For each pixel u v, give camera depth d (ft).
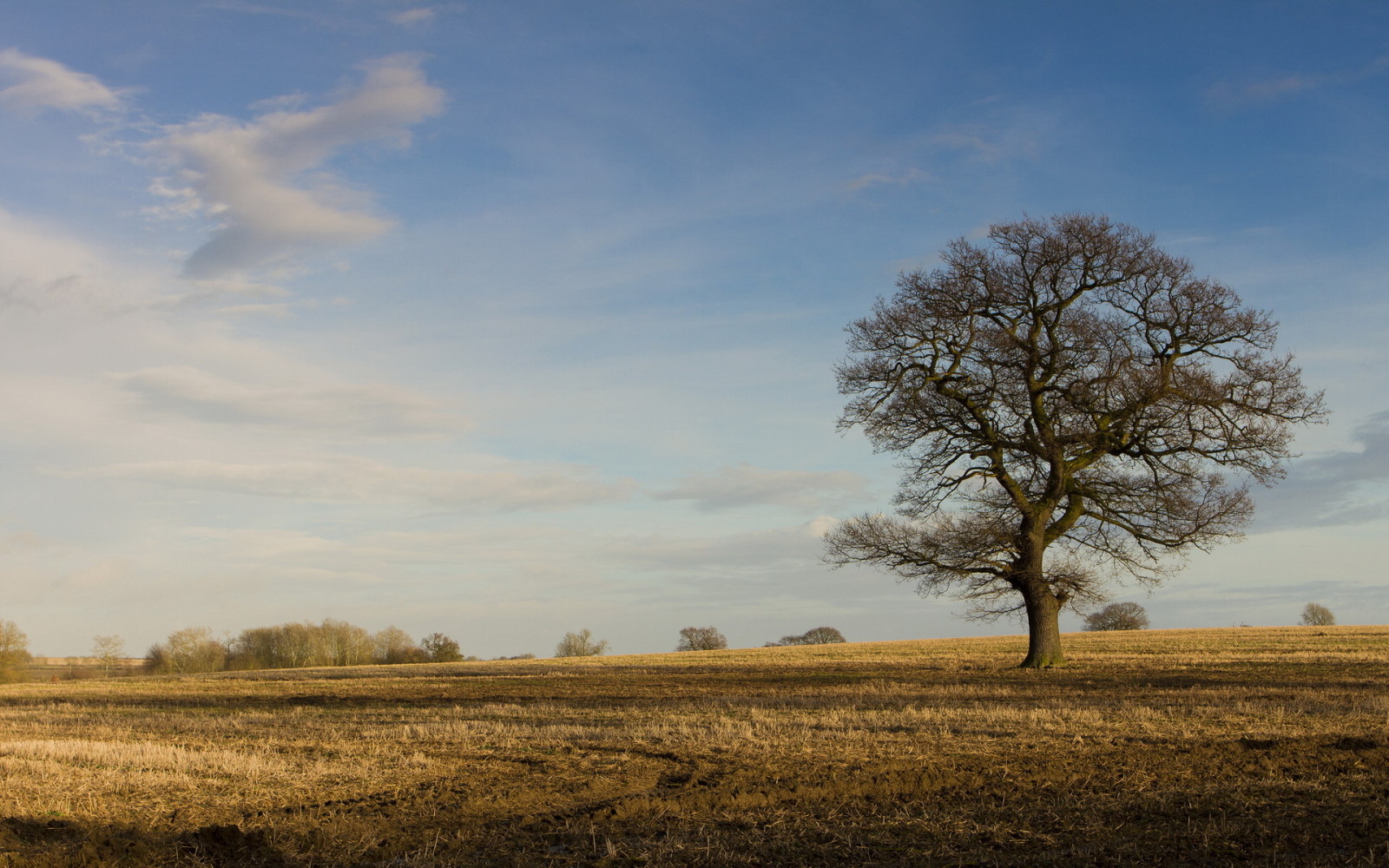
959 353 103.65
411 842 29.78
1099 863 26.86
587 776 40.45
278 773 41.32
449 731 56.03
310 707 85.56
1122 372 95.40
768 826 31.17
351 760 45.19
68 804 35.01
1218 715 55.77
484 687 106.93
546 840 30.07
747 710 66.13
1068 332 99.45
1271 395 93.71
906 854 28.02
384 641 308.19
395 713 72.95
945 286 102.99
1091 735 48.57
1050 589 103.91
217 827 29.55
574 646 334.65
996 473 102.68
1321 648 131.54
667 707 71.41
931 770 39.78
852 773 39.19
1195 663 106.83
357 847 29.19
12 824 31.42
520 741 51.16
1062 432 99.35
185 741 54.65
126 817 33.22
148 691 124.57
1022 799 34.63
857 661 133.90
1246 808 32.58
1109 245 98.58
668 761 43.75
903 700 71.41
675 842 29.04
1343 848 27.68
